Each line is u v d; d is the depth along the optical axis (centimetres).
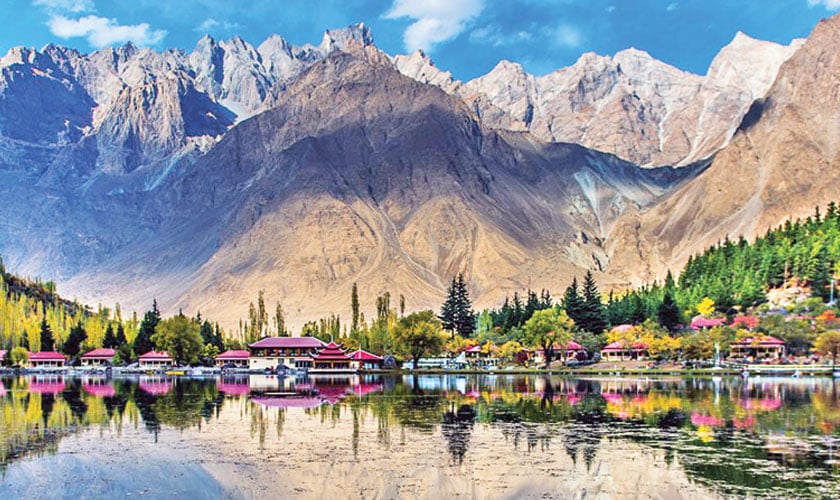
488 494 5975
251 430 8988
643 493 5953
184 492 6072
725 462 6925
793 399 12244
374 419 9919
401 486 6206
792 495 5834
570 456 7256
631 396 13000
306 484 6288
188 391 15375
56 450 7712
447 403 12000
